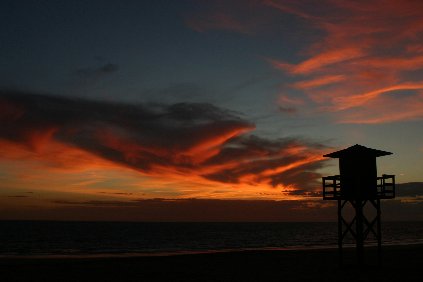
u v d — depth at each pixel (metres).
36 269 36.53
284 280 29.61
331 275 31.41
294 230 196.00
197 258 45.50
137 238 117.25
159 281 29.91
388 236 124.19
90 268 37.19
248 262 41.31
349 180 31.86
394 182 31.02
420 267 35.31
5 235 127.31
